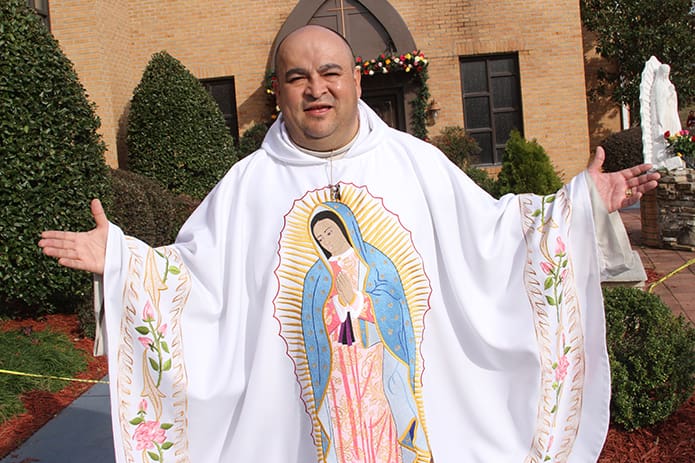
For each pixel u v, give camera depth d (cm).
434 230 287
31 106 653
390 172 288
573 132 1432
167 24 1439
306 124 272
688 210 1043
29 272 649
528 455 285
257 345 270
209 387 274
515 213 295
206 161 1177
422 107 1413
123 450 265
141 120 1168
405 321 273
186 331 278
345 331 268
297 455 270
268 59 1438
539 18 1418
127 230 789
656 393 412
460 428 284
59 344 624
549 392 285
